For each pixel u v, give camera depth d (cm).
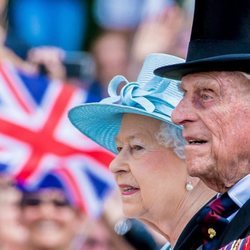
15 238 2539
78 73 2920
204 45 1341
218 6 1336
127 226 2506
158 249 2489
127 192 1617
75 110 1677
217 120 1319
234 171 1327
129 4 3278
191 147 1335
